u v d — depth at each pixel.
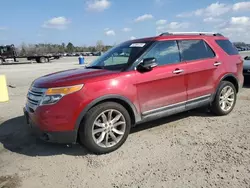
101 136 3.92
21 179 3.33
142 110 4.30
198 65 4.98
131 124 4.33
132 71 4.17
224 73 5.46
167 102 4.59
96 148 3.87
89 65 5.12
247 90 8.64
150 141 4.36
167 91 4.56
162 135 4.61
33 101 3.95
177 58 4.77
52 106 3.67
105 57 4.98
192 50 5.05
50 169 3.57
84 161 3.76
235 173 3.24
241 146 4.04
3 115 6.40
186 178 3.17
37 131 3.85
